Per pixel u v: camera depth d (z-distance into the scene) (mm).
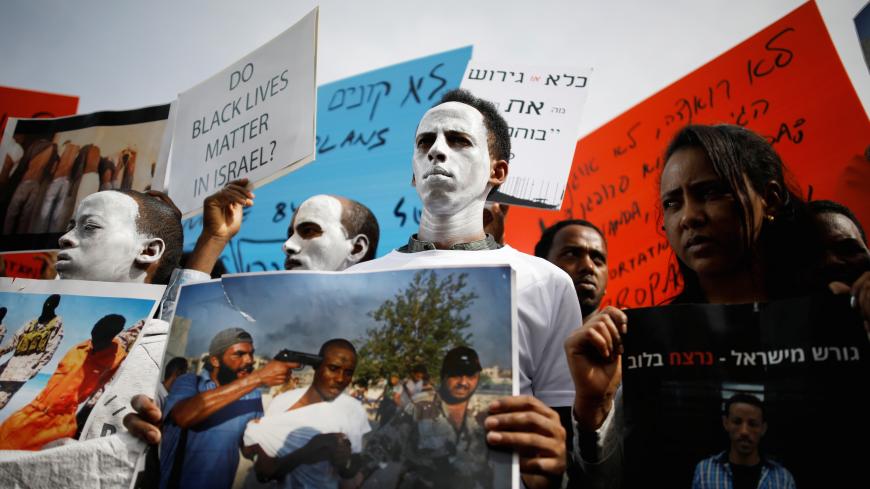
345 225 2914
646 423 1560
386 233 3516
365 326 1682
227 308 1774
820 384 1458
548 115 2924
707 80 3076
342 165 3799
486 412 1536
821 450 1423
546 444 1513
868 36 2457
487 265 1693
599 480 1673
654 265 2959
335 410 1596
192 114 3043
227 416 1634
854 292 1481
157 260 2451
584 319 2719
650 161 3150
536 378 1971
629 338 1637
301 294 1753
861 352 1445
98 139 2998
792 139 2734
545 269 2109
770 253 2010
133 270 2404
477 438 1515
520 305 1989
